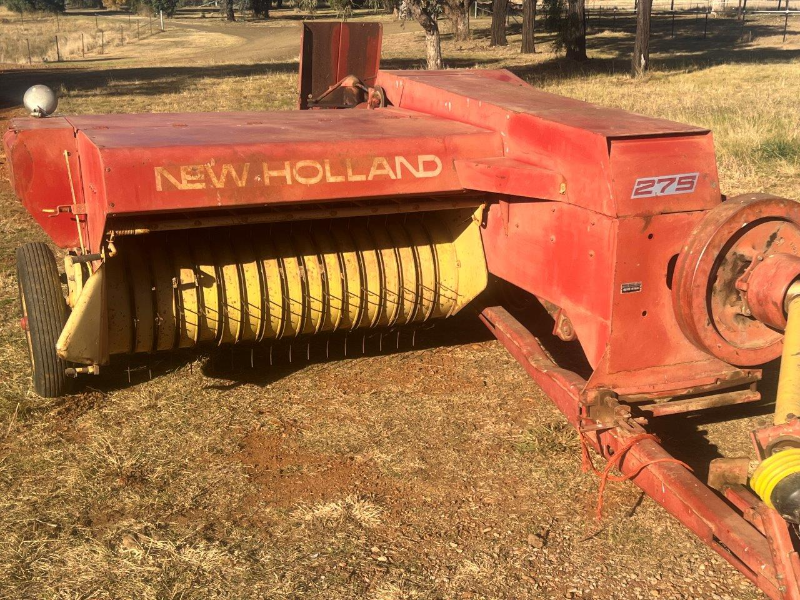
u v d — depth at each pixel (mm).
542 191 4359
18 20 85125
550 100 5266
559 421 4895
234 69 31922
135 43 56188
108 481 4270
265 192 4441
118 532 3842
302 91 7375
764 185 10195
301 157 4543
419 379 5504
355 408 5090
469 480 4289
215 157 4371
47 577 3523
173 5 88938
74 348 4516
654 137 4000
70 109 19312
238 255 5055
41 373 5000
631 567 3600
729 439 4664
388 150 4730
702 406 4160
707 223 3852
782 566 2902
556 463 4438
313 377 5523
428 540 3795
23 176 5281
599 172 3990
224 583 3500
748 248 3836
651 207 3951
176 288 4859
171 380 5449
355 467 4426
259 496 4152
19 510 3994
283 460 4496
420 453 4559
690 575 3541
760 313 3785
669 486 3451
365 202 4977
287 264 5105
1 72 33250
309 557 3674
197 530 3861
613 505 4059
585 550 3721
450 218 5492
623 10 63750
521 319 6113
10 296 6926
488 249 5281
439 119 5734
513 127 4820
